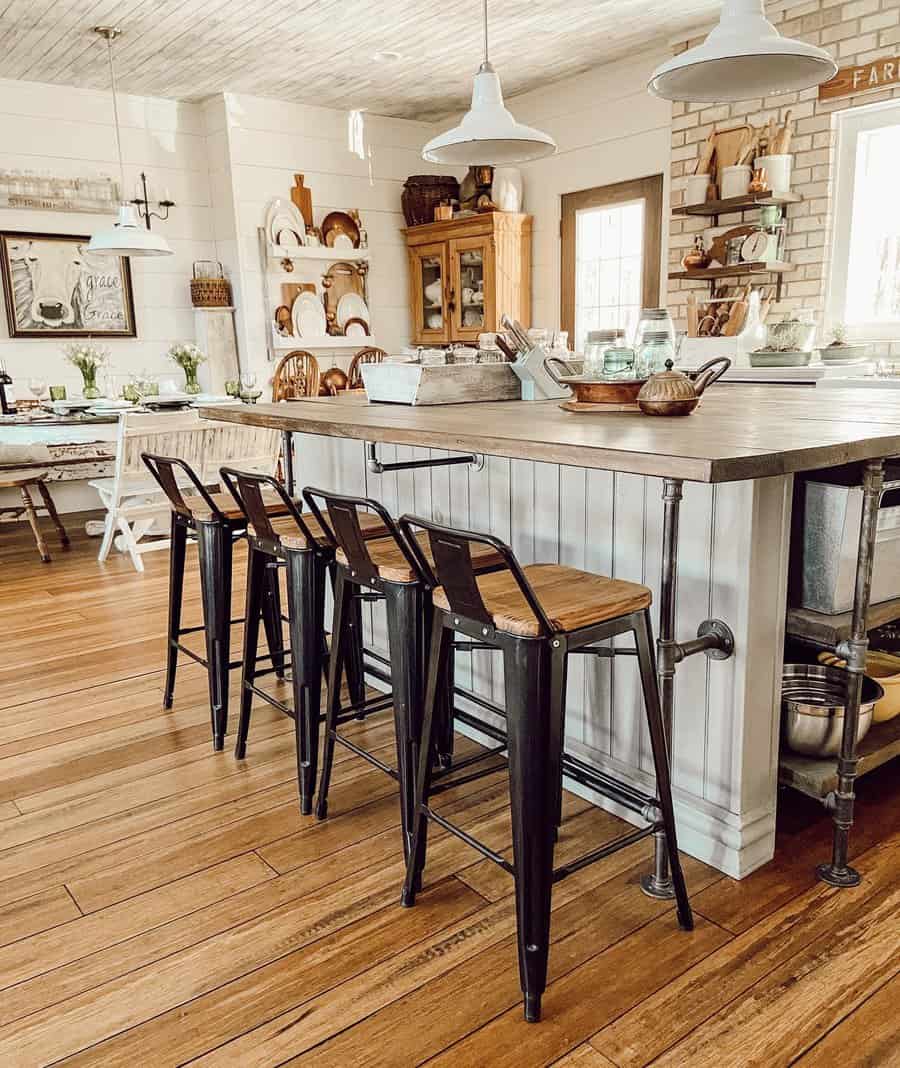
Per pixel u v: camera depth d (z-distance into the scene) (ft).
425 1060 4.49
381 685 9.67
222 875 6.18
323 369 22.21
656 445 4.59
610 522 6.50
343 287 22.02
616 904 5.68
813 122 14.53
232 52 16.84
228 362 20.85
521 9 14.93
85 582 14.38
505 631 4.72
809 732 6.14
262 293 20.88
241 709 7.97
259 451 15.81
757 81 8.08
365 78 18.81
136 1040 4.69
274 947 5.40
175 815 7.02
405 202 22.20
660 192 17.99
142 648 11.08
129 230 15.48
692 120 16.35
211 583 7.95
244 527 8.04
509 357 8.73
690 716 6.07
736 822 5.87
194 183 20.67
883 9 13.43
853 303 14.74
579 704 7.06
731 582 5.62
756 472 4.15
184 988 5.07
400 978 5.09
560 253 20.48
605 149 18.92
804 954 5.16
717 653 5.71
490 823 6.74
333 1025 4.75
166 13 14.69
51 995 5.04
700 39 16.15
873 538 5.42
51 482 20.38
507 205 20.29
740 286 16.06
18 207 18.35
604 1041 4.57
